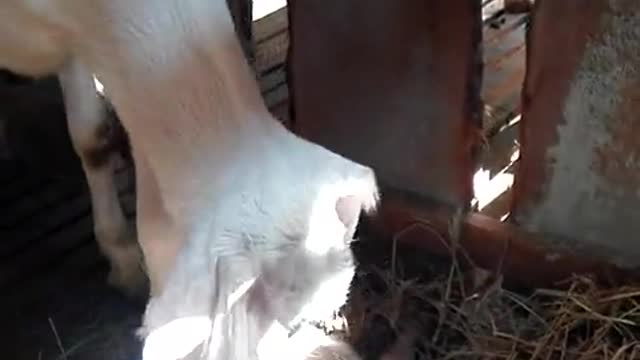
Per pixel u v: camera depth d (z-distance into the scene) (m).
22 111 2.49
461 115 2.07
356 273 2.21
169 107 1.59
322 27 2.11
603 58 1.87
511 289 2.20
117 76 1.64
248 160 1.54
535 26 1.91
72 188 2.48
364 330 2.10
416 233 2.25
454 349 2.07
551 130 2.00
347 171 1.55
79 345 2.12
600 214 2.05
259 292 1.53
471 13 1.95
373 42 2.07
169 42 1.60
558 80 1.94
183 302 1.54
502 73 2.77
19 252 2.34
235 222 1.49
